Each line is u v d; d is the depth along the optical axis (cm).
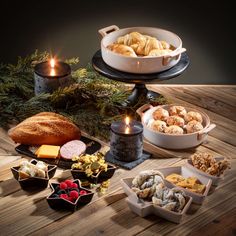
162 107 215
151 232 163
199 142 202
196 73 275
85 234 162
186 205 168
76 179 179
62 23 271
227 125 219
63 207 171
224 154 201
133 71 213
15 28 272
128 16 269
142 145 195
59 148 195
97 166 182
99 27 270
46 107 222
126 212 171
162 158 197
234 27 267
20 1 267
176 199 169
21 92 232
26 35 273
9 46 275
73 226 165
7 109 221
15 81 232
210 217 170
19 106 222
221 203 176
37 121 200
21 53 276
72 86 224
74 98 228
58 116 206
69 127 200
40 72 224
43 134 197
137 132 190
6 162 193
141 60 210
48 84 223
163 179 177
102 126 213
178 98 238
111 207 173
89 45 274
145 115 210
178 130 201
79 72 237
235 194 180
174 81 274
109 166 186
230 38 269
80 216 169
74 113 222
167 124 207
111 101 223
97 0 266
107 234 162
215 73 275
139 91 228
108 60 216
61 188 173
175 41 227
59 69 227
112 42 229
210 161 186
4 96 226
